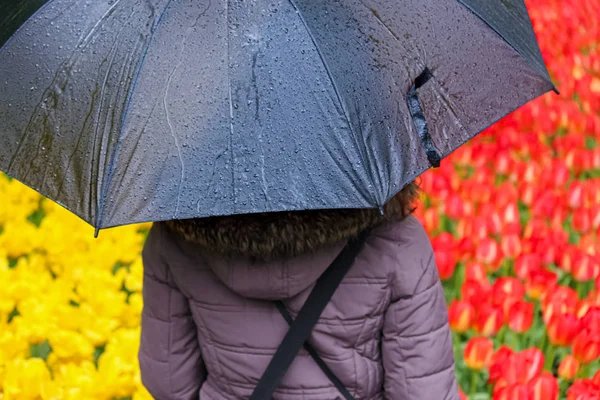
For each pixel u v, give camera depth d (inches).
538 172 197.6
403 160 71.2
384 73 72.3
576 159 212.8
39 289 160.7
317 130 69.0
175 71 70.5
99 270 164.2
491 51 80.7
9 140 74.6
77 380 140.3
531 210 185.9
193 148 69.1
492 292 147.1
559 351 160.9
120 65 71.9
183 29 71.5
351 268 82.0
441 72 76.0
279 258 79.7
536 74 83.7
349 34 72.1
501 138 216.2
